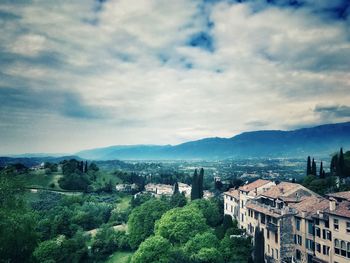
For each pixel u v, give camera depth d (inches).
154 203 4571.9
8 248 1594.5
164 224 3346.5
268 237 2736.2
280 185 3120.1
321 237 2279.8
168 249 2706.7
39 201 6594.5
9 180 1802.4
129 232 4439.0
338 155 5511.8
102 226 5152.6
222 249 2859.3
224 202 4261.8
